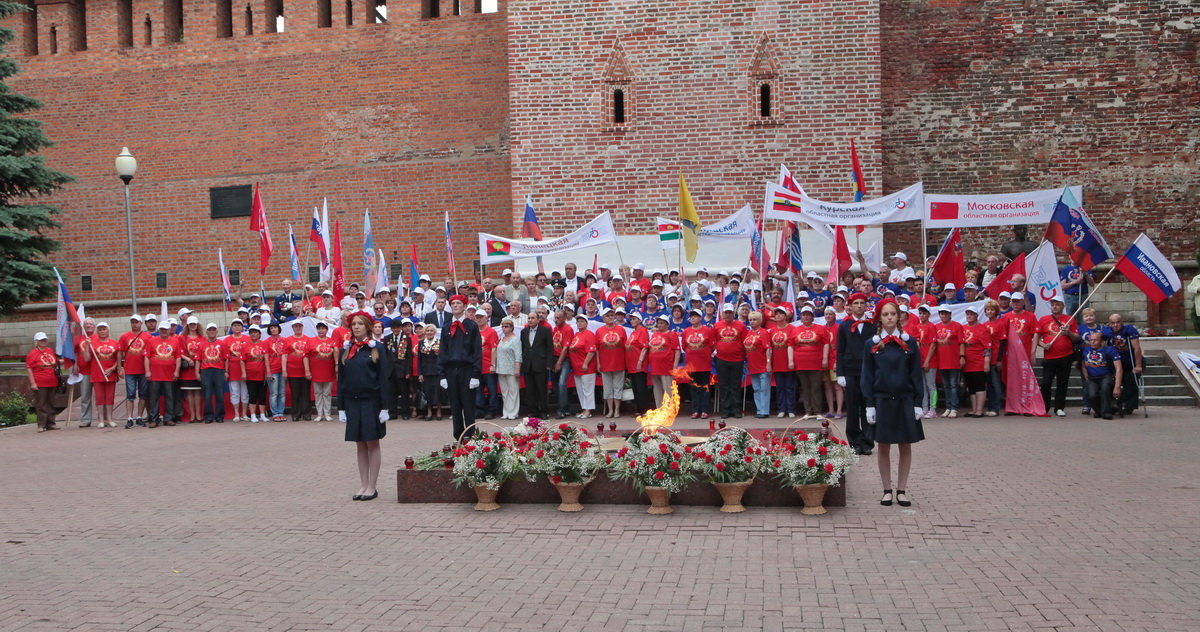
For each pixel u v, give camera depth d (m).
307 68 28.83
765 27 24.59
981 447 14.17
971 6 26.88
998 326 18.20
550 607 7.24
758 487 10.67
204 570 8.37
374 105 28.47
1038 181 26.69
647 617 7.00
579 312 19.95
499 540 9.34
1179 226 26.33
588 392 19.08
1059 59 26.64
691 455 10.46
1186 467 12.32
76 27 30.56
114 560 8.77
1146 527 9.28
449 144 28.08
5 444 17.95
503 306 21.56
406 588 7.77
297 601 7.45
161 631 6.79
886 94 27.16
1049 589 7.44
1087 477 11.73
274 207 28.95
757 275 21.77
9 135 25.47
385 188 28.39
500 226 27.73
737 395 18.47
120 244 29.84
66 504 11.55
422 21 28.25
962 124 26.89
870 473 12.40
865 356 10.62
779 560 8.47
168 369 20.22
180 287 29.48
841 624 6.79
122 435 18.78
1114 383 17.38
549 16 25.19
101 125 29.94
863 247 24.44
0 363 27.72
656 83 24.92
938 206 21.50
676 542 9.17
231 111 29.23
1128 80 26.47
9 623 6.99
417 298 22.06
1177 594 7.25
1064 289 20.80
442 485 11.15
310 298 23.73
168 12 29.94
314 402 21.72
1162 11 26.36
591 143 25.09
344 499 11.41
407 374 19.59
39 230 27.97
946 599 7.29
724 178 24.73
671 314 19.33
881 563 8.31
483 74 27.89
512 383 19.22
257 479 12.89
